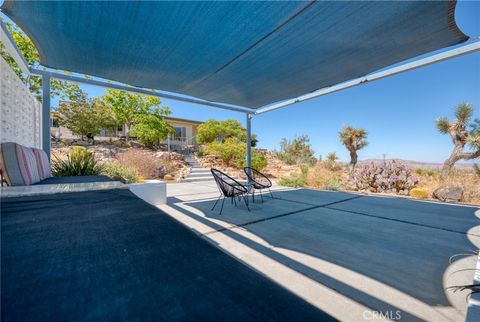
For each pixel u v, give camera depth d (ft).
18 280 2.25
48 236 3.41
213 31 7.30
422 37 7.80
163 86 12.73
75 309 1.91
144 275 2.59
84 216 4.55
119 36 7.51
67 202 5.51
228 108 17.53
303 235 7.91
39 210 4.70
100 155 27.63
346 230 8.50
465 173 18.25
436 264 5.78
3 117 8.04
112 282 2.37
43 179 9.83
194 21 6.79
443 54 9.02
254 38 7.77
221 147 36.01
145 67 10.07
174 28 7.10
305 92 13.79
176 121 53.93
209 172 29.76
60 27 6.94
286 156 43.21
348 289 4.64
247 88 13.04
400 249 6.73
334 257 6.16
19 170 7.18
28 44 21.52
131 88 12.92
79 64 9.75
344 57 9.27
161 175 26.04
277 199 14.84
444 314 3.90
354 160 26.32
